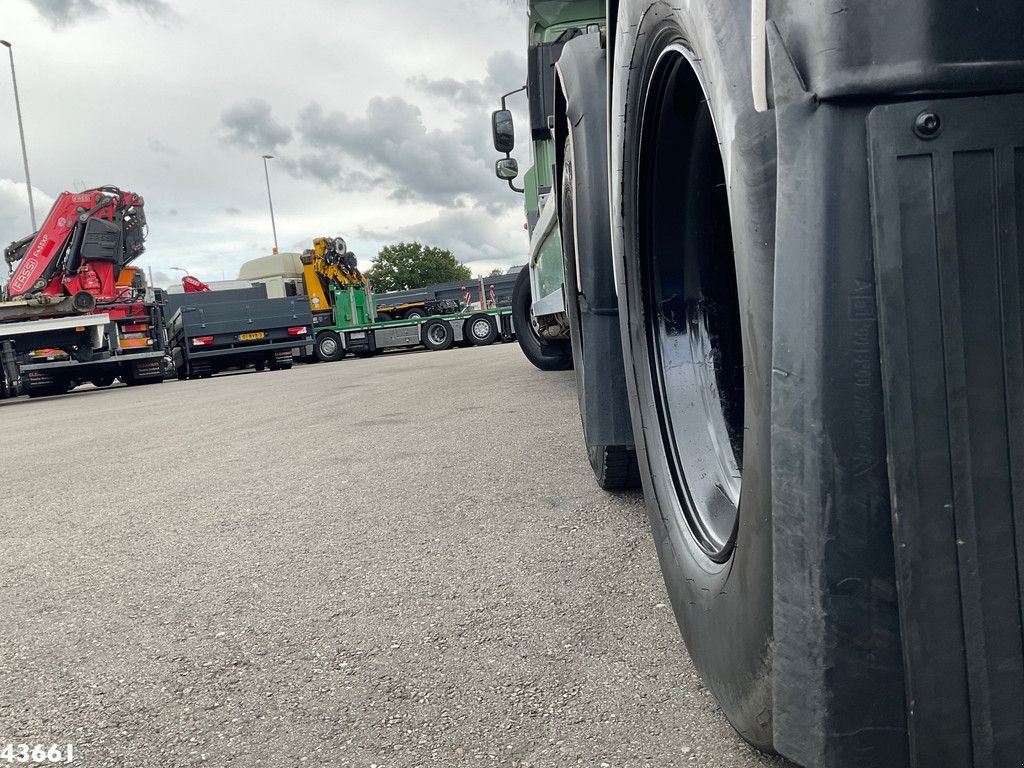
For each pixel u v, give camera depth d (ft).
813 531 2.61
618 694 4.80
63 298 54.44
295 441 17.08
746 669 3.34
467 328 83.35
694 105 4.36
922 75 2.39
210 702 5.17
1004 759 2.59
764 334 2.85
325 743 4.54
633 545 7.63
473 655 5.53
